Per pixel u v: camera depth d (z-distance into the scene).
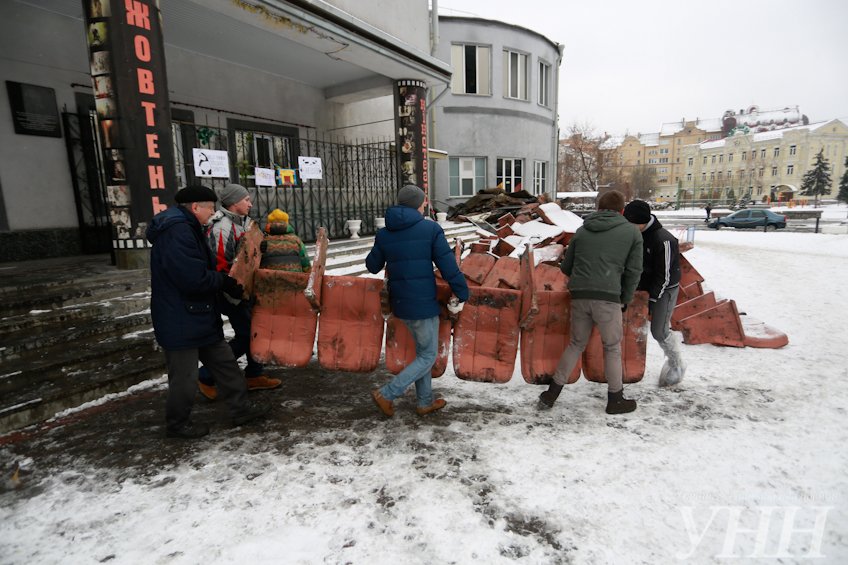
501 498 2.39
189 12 7.16
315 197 10.92
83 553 2.03
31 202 6.78
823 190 84.12
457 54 18.47
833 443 2.92
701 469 2.65
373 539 2.11
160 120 5.19
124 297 4.65
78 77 7.23
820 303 6.81
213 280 2.85
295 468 2.68
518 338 3.61
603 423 3.23
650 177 79.12
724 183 100.44
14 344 3.56
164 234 2.73
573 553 2.02
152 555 2.02
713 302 5.13
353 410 3.47
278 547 2.06
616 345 3.28
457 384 4.00
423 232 3.07
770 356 4.59
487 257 6.53
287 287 3.58
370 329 3.59
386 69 9.80
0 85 6.44
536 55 20.06
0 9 6.39
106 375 3.66
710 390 3.79
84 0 4.75
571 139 51.06
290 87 10.93
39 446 2.91
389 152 11.52
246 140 9.95
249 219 3.60
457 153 18.89
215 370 3.10
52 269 5.50
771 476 2.58
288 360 3.60
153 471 2.66
